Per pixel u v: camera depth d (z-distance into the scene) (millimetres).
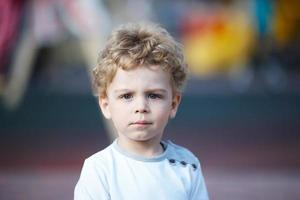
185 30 9086
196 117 9273
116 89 3283
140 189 3277
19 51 9078
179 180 3375
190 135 9297
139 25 3561
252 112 9281
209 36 9117
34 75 9125
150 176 3311
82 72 9062
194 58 9141
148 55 3246
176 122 9266
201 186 3482
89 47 9016
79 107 9156
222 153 9297
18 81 9133
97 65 3416
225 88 9219
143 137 3281
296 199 7906
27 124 9188
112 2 9008
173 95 3436
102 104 3453
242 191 8281
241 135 9375
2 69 9086
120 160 3336
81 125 9180
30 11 9031
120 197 3254
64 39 9047
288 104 9289
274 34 9211
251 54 9203
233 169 9266
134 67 3238
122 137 3371
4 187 8414
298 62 9242
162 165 3371
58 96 9164
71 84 9117
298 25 9219
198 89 9211
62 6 9031
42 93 9164
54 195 8039
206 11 9102
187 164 3475
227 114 9281
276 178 9000
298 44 9219
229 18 9133
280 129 9398
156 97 3289
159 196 3295
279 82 9273
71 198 7898
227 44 9148
